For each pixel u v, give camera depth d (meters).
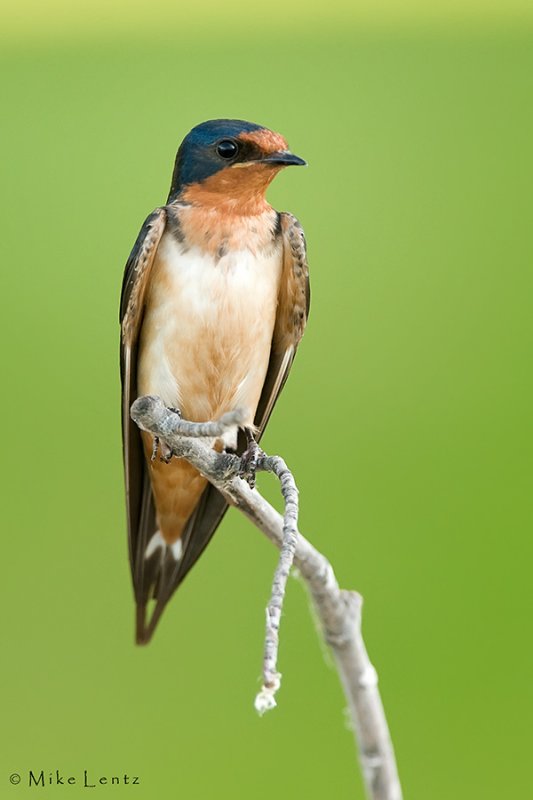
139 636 3.50
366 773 3.39
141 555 3.50
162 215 3.47
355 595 3.40
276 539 3.41
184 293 3.47
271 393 3.50
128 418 3.48
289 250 3.48
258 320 3.47
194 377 3.47
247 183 3.47
